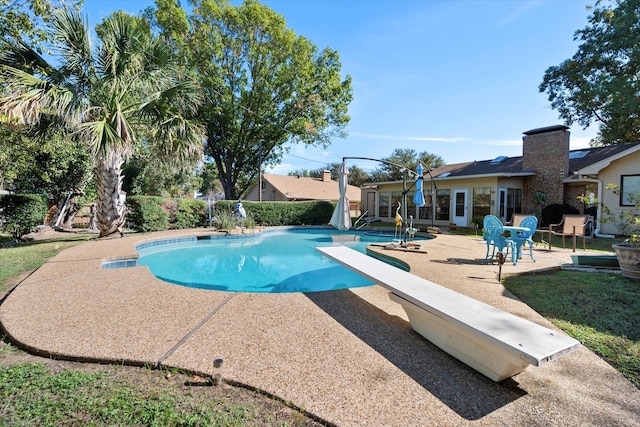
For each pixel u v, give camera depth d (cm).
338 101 2041
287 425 167
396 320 315
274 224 1661
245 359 232
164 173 2111
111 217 926
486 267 559
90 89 813
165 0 1619
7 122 599
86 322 300
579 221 779
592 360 242
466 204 1512
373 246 834
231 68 1867
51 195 1316
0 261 607
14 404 181
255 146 2067
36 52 695
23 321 301
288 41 1792
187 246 995
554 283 455
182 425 166
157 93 845
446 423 167
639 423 170
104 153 722
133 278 466
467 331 216
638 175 1008
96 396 190
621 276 488
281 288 573
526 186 1423
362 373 215
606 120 1628
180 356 235
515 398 191
